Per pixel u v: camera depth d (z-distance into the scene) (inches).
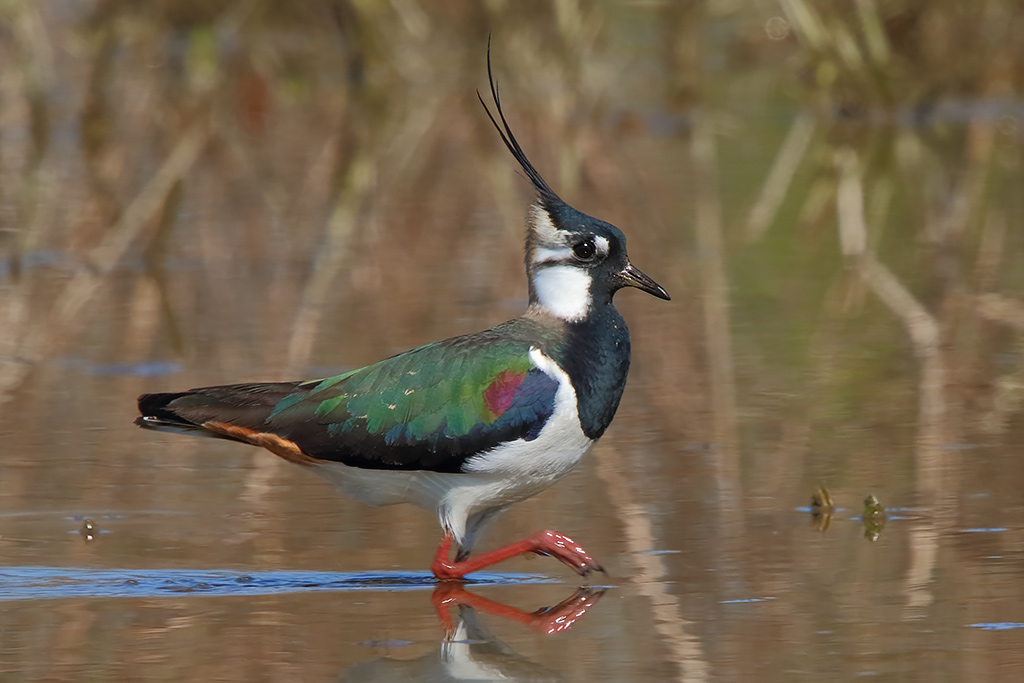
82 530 379.6
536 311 382.0
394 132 962.7
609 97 1072.2
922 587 335.9
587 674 292.2
